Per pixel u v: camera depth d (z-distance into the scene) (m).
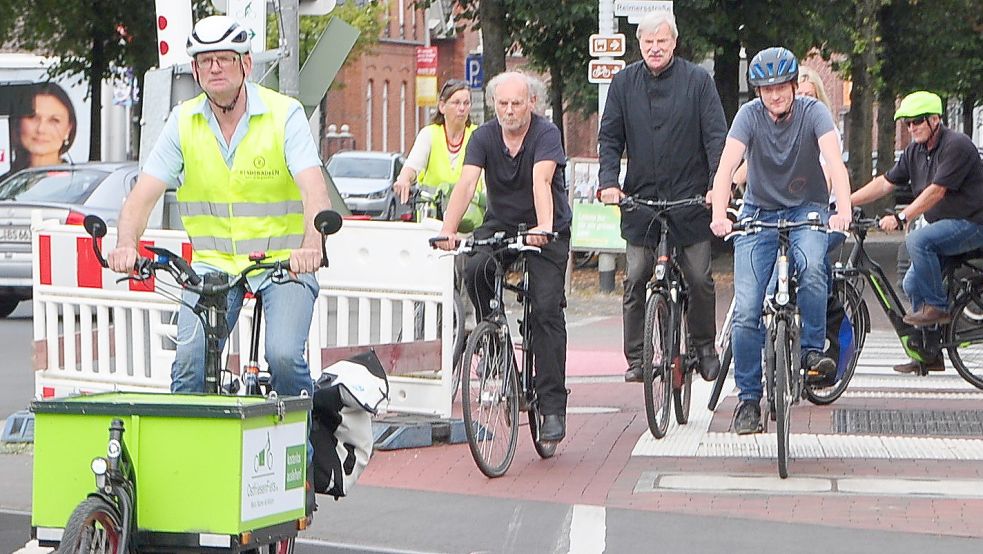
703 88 21.50
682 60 21.70
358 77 152.75
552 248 19.34
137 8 65.62
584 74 58.72
